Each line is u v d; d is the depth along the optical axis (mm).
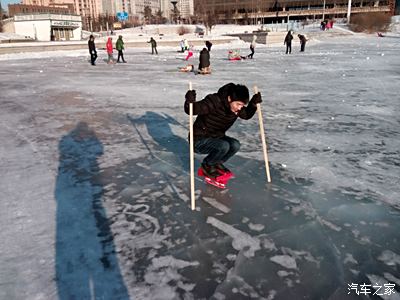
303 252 2965
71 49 36250
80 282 2602
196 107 3623
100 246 3041
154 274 2697
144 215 3572
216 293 2506
